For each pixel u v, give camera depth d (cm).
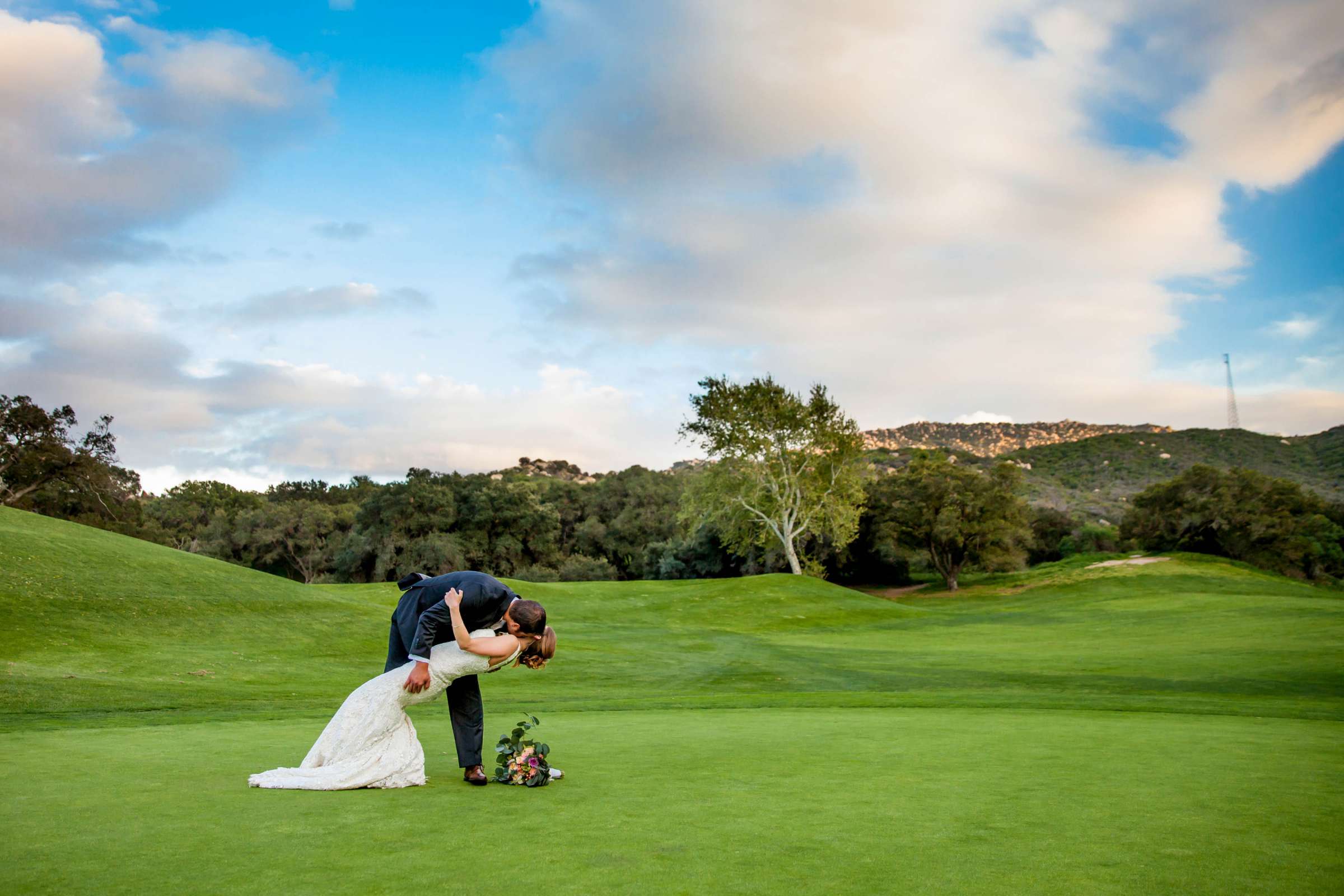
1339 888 290
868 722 880
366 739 466
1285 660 1677
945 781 497
